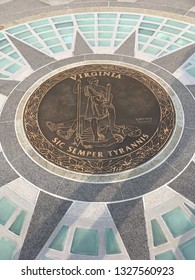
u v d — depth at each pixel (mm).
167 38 11609
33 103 9453
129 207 7395
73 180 7859
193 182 7750
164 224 7133
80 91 9672
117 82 9891
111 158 8164
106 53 11023
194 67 10414
